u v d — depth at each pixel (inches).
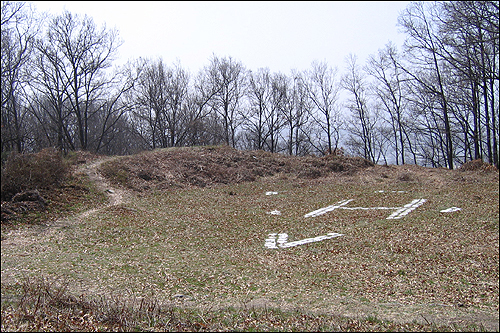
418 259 481.4
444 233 586.9
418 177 1047.0
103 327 264.8
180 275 433.4
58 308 298.2
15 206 661.3
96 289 380.2
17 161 774.5
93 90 1402.6
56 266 450.9
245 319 297.3
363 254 513.3
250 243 577.6
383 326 284.8
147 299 346.6
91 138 1866.4
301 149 2170.3
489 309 322.7
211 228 659.4
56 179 828.6
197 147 1326.3
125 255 509.0
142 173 1004.6
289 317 303.4
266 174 1148.5
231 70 1846.7
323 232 633.0
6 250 506.6
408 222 660.1
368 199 855.1
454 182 940.6
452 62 1093.1
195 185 1008.2
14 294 341.7
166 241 581.6
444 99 1249.4
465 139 1429.6
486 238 549.3
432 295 363.6
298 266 468.8
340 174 1139.3
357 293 373.7
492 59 1052.5
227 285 400.8
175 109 1846.7
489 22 872.9
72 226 631.2
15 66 1136.8
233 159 1216.8
